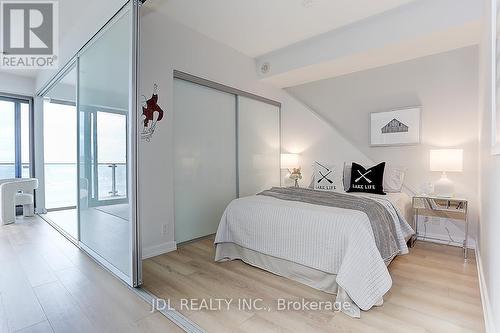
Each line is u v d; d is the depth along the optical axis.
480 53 2.70
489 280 1.62
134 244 2.02
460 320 1.65
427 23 2.73
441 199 2.98
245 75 4.03
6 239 3.22
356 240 1.85
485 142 2.03
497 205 1.35
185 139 3.24
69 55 3.11
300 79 4.27
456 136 3.21
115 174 2.25
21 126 4.63
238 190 3.94
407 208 3.17
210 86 3.49
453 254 2.85
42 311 1.73
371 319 1.67
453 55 3.21
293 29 3.29
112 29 2.26
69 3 2.44
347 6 2.82
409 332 1.53
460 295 1.97
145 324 1.61
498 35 1.22
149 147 2.79
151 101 2.81
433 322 1.63
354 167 3.56
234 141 3.90
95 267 2.42
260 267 2.44
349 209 2.17
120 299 1.89
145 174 2.75
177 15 2.96
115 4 2.16
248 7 2.83
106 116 2.38
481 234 2.35
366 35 3.15
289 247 2.19
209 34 3.40
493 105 1.42
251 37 3.49
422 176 3.47
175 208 3.14
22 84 4.48
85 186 2.80
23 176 4.68
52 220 4.20
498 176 1.32
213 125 3.59
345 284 1.74
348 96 4.10
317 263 2.02
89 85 2.69
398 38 2.92
